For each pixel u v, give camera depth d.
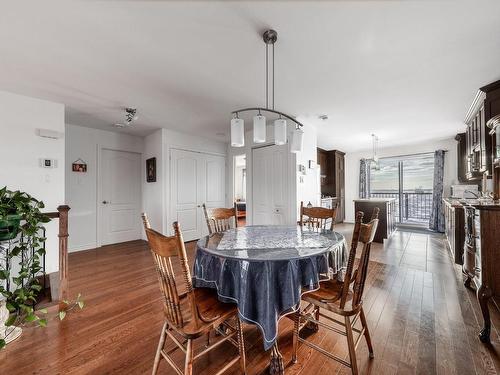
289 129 3.86
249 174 4.48
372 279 2.80
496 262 1.67
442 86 2.62
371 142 5.78
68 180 4.07
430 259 3.57
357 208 4.89
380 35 1.75
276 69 2.25
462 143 4.83
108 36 1.75
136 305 2.20
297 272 1.31
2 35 1.72
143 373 1.41
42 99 2.93
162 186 4.45
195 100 3.00
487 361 1.47
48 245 2.90
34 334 1.76
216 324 1.25
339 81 2.49
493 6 1.45
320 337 1.74
